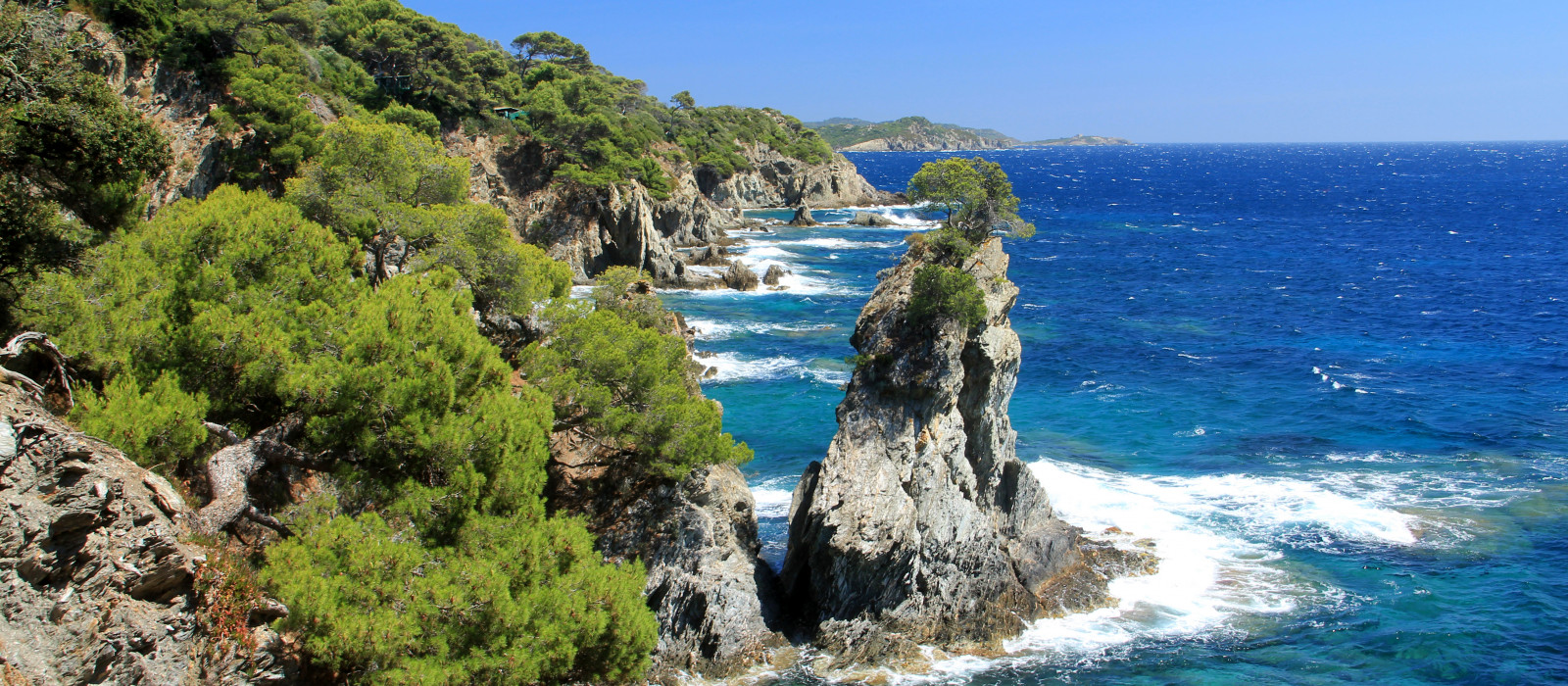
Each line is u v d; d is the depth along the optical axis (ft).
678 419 92.58
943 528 109.40
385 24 322.34
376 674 54.95
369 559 58.13
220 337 65.51
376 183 121.90
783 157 655.76
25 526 42.16
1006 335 117.50
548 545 69.51
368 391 66.80
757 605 102.01
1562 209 638.94
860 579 104.68
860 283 329.52
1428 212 634.84
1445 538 128.06
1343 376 211.41
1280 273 368.89
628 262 318.86
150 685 45.37
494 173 320.70
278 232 78.13
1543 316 277.03
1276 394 198.29
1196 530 130.93
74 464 45.42
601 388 89.76
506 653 60.59
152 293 69.72
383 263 116.78
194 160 197.77
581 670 69.36
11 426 43.91
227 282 71.56
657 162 407.64
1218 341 249.96
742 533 105.19
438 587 59.98
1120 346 244.22
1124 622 109.29
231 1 236.22
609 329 96.99
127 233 85.10
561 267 119.03
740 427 170.40
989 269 117.60
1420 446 164.66
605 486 98.07
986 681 97.96
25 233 68.18
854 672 98.99
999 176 119.44
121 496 47.34
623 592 70.23
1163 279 355.97
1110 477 149.89
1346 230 526.57
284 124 211.20
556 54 478.59
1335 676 98.32
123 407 56.08
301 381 64.28
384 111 279.28
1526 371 214.48
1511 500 140.46
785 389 193.98
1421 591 114.52
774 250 415.44
